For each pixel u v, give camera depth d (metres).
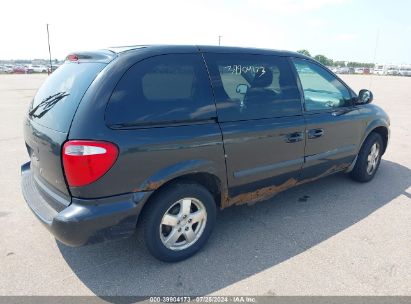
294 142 3.41
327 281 2.60
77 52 2.87
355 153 4.30
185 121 2.62
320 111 3.71
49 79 3.02
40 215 2.52
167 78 2.59
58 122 2.38
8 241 3.14
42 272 2.70
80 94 2.36
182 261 2.87
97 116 2.25
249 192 3.24
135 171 2.39
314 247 3.08
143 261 2.86
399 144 7.04
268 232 3.35
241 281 2.61
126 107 2.36
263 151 3.15
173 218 2.73
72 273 2.70
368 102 4.29
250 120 3.04
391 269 2.76
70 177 2.26
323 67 3.89
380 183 4.69
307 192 4.36
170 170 2.54
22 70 55.50
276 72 3.34
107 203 2.35
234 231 3.37
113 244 3.12
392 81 33.19
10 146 6.72
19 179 4.82
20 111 11.63
